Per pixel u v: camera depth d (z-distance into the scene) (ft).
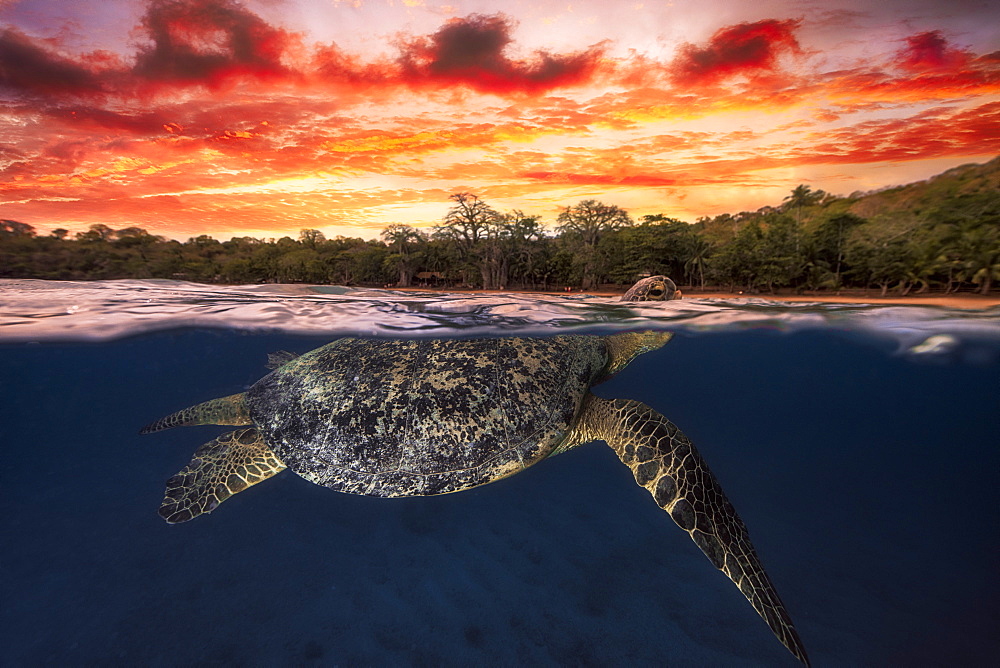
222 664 3.40
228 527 5.31
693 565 4.58
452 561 4.63
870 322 9.23
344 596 4.11
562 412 4.04
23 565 4.59
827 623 3.77
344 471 3.65
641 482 3.57
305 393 4.14
